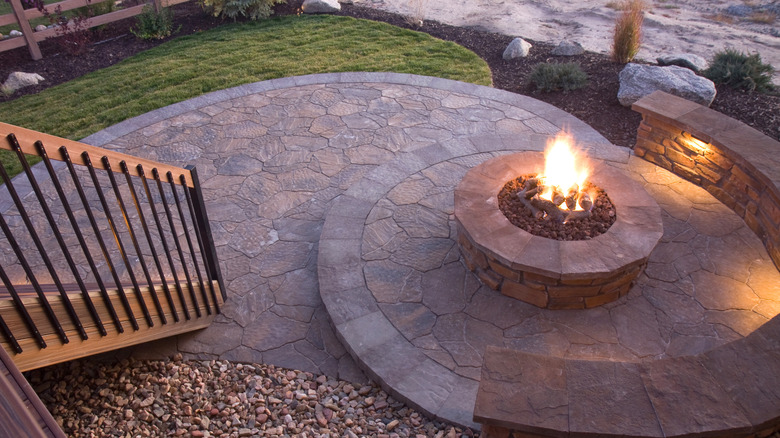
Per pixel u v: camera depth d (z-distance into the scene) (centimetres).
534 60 1011
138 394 435
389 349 448
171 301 436
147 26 1181
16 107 929
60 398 427
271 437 395
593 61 977
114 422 411
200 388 438
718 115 610
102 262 570
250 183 691
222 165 727
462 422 390
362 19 1228
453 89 894
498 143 713
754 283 490
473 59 1016
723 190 586
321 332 491
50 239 604
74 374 447
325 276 521
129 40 1188
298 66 1001
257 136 787
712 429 277
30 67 1080
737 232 548
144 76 994
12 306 309
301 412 416
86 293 352
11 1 1029
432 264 531
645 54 1043
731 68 854
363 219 591
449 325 467
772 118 769
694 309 468
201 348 477
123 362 461
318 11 1276
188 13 1305
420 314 479
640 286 493
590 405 293
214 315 507
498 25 1217
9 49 1074
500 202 532
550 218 503
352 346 451
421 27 1191
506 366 316
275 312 512
